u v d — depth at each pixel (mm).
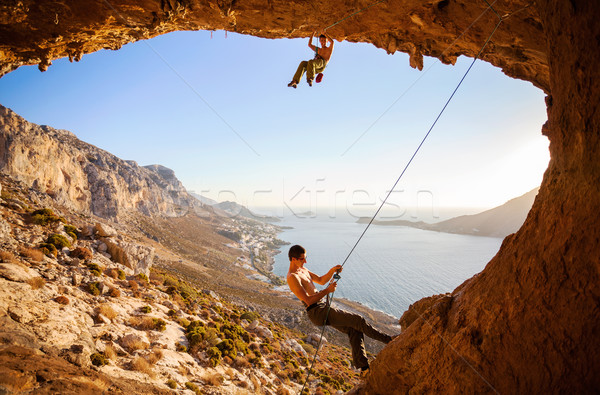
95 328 10258
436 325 2986
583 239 1794
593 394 1670
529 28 5457
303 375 25469
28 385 4266
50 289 10781
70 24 5945
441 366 2758
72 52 6945
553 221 2086
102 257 20656
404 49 6977
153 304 17609
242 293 77562
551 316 1957
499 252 2783
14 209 19516
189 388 10016
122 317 12945
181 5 5590
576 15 1783
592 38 1693
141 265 24953
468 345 2523
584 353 1729
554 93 2246
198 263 96312
